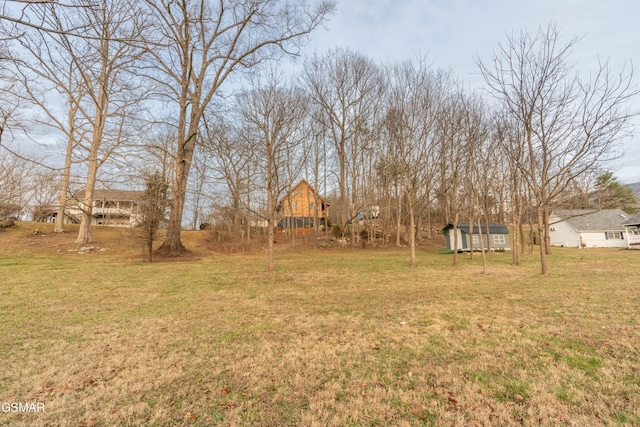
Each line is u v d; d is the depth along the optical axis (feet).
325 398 9.24
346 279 32.86
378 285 29.07
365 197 95.04
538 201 36.17
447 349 12.85
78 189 63.46
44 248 56.70
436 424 7.93
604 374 10.34
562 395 9.12
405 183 55.62
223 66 55.57
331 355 12.44
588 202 121.70
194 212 110.22
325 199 111.34
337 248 83.51
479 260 55.26
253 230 104.58
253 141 43.55
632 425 7.64
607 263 45.93
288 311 19.53
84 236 60.34
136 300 22.79
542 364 11.22
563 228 114.32
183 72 55.57
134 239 49.96
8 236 62.49
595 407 8.46
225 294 24.98
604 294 23.03
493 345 13.20
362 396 9.32
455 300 22.11
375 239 96.22
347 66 90.22
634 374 10.25
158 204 50.39
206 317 18.26
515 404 8.75
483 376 10.44
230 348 13.30
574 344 13.03
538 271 38.73
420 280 32.04
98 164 61.57
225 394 9.53
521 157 42.19
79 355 12.55
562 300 21.34
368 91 88.53
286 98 40.81
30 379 10.45
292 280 32.17
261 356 12.39
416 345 13.35
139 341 14.20
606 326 15.25
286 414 8.44
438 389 9.65
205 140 54.49
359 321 17.11
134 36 20.06
